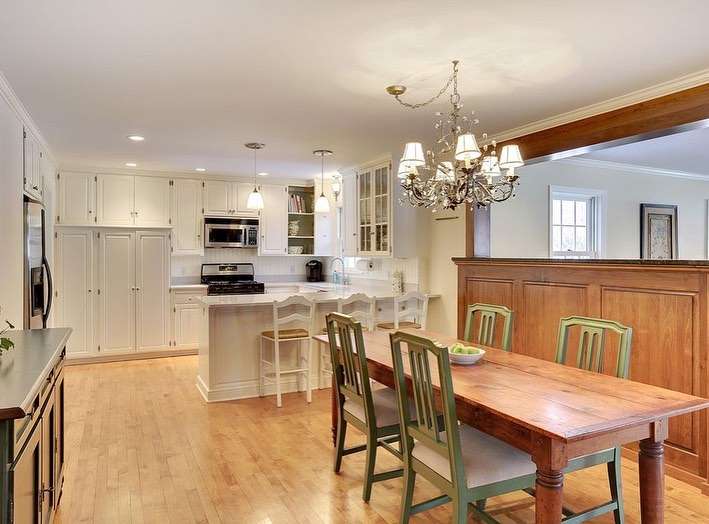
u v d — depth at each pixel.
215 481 2.85
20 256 3.55
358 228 5.80
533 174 5.27
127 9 2.10
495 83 2.98
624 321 3.28
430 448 2.12
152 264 6.01
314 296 5.03
